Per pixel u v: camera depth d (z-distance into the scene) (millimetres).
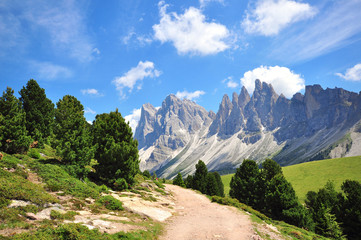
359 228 37562
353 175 104750
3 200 13391
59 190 20375
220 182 69000
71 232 11711
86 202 19922
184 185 66625
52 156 36344
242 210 32625
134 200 26109
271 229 22969
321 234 35500
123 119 36094
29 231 11305
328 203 41906
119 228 15344
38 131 38531
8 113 31219
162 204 29328
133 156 33594
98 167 31469
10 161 21750
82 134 30312
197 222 22719
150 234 16031
